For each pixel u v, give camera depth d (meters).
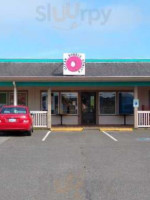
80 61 24.11
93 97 27.58
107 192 7.78
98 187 8.21
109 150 14.16
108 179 9.02
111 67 26.59
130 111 27.47
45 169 10.32
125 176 9.38
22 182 8.74
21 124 19.55
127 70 26.03
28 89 27.22
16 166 10.81
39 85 24.20
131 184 8.51
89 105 27.55
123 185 8.41
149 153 13.38
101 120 27.45
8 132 21.45
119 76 22.84
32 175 9.52
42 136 19.73
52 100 27.44
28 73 25.39
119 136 19.64
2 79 23.27
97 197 7.39
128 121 27.31
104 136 19.66
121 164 11.09
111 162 11.44
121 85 24.27
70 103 27.53
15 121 19.53
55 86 24.70
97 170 10.15
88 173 9.73
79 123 27.42
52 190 7.95
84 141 17.31
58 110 27.47
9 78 23.03
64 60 24.09
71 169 10.30
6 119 19.52
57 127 24.95
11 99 27.09
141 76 22.84
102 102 27.52
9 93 27.09
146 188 8.12
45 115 24.03
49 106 24.00
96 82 24.31
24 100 27.25
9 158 12.28
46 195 7.54
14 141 17.38
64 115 27.34
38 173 9.77
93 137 19.14
